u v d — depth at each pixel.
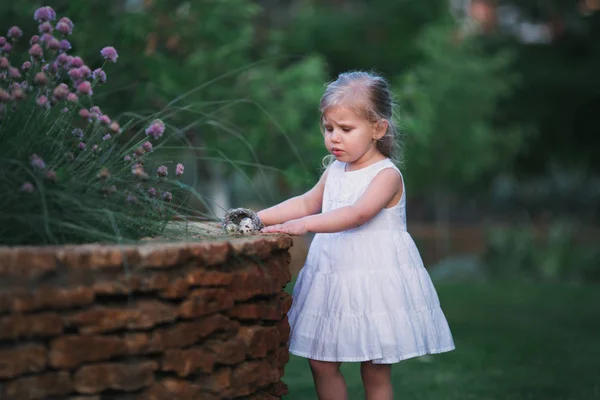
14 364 2.22
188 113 5.43
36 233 2.57
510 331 7.39
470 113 13.38
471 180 14.93
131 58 5.89
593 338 7.03
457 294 10.64
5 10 5.36
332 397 3.26
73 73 2.79
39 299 2.22
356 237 3.26
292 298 3.06
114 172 2.96
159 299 2.44
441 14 15.02
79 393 2.32
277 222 3.54
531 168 20.44
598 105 18.89
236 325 2.66
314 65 8.45
